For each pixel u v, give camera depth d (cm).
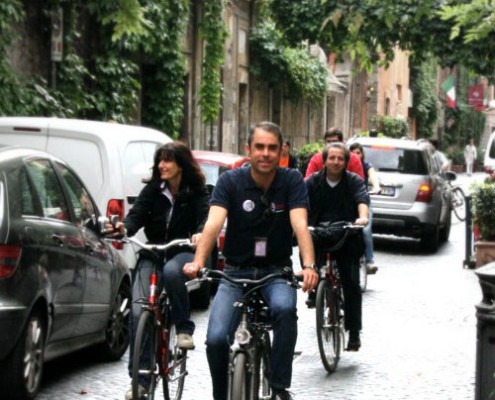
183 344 906
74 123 1411
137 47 2572
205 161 1791
